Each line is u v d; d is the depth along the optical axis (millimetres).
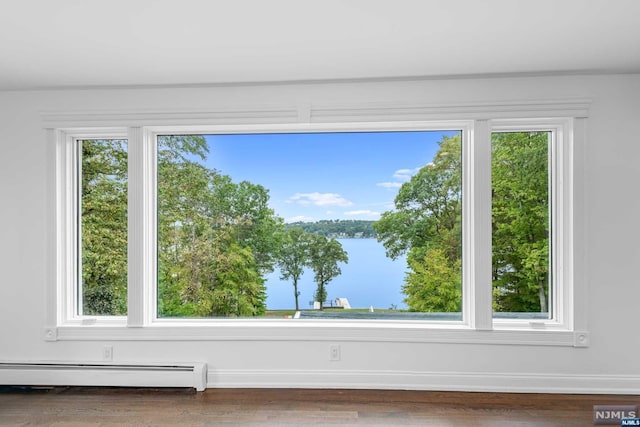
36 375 2775
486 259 2703
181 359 2811
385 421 2289
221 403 2537
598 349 2631
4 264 2852
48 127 2822
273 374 2791
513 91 2668
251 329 2797
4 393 2701
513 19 1888
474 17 1871
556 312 2773
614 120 2625
